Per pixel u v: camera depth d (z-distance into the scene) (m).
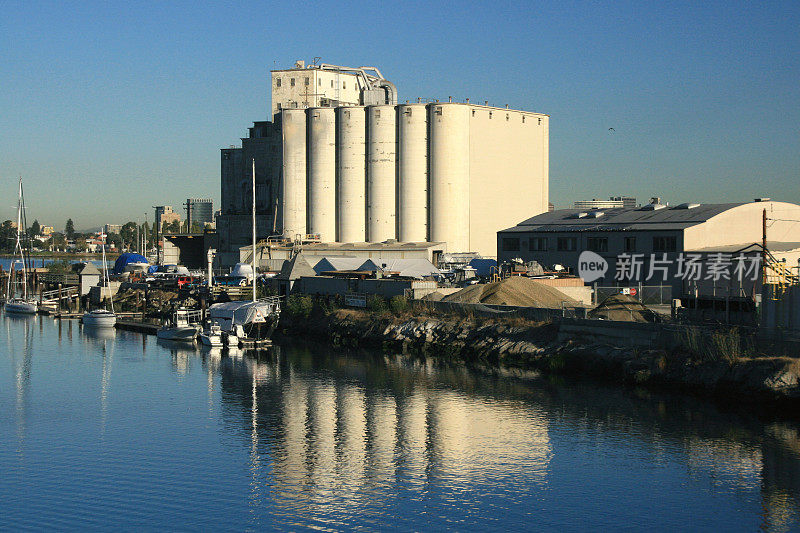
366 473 48.06
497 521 41.12
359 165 162.50
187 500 44.22
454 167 157.38
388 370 77.00
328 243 161.50
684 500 43.12
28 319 135.75
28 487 46.31
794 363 57.88
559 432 54.66
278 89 198.88
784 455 49.06
